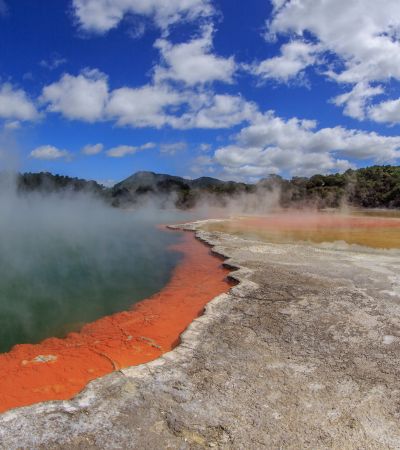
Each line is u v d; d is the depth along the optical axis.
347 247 12.66
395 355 4.82
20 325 6.52
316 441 3.32
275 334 5.43
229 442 3.31
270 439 3.34
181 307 7.30
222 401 3.86
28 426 3.47
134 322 6.59
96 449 3.22
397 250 12.11
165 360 4.68
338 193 34.03
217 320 5.94
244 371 4.43
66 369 4.95
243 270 9.12
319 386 4.13
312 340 5.24
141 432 3.42
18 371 4.89
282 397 3.93
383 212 29.70
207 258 11.61
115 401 3.85
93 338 5.97
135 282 9.18
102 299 7.91
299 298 6.96
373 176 35.81
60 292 8.29
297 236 15.69
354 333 5.46
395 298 6.93
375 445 3.28
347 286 7.68
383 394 4.00
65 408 3.73
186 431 3.44
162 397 3.92
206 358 4.73
